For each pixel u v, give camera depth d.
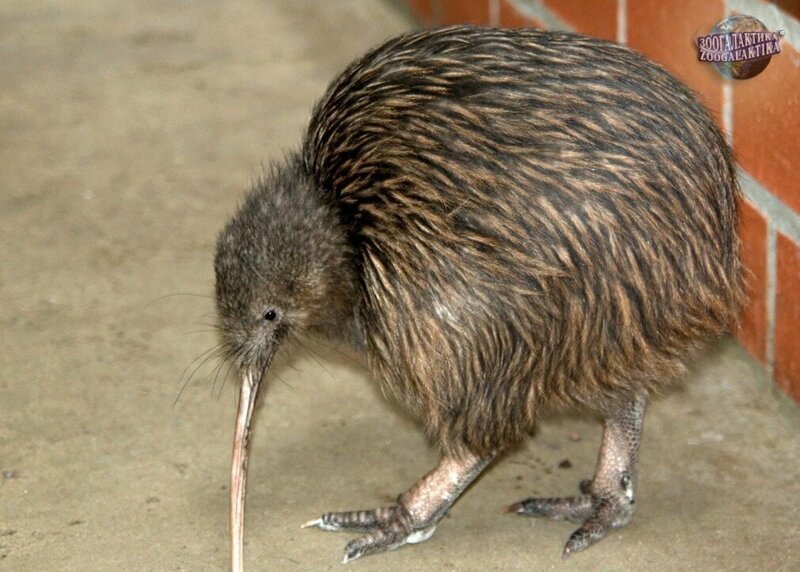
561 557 5.91
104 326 7.75
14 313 7.89
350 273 5.75
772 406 6.86
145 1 12.45
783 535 5.95
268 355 5.89
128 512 6.27
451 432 5.69
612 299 5.28
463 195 5.27
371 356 5.71
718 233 5.48
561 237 5.20
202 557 5.97
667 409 6.89
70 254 8.48
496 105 5.31
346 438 6.83
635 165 5.23
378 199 5.48
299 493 6.42
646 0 7.33
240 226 5.80
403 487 6.46
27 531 6.13
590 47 5.48
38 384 7.24
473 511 6.26
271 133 9.84
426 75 5.48
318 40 11.34
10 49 11.51
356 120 5.59
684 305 5.41
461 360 5.41
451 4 10.37
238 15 11.97
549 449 6.70
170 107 10.35
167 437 6.82
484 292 5.28
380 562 5.93
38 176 9.41
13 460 6.63
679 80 5.81
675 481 6.37
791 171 6.34
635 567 5.82
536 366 5.41
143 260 8.38
